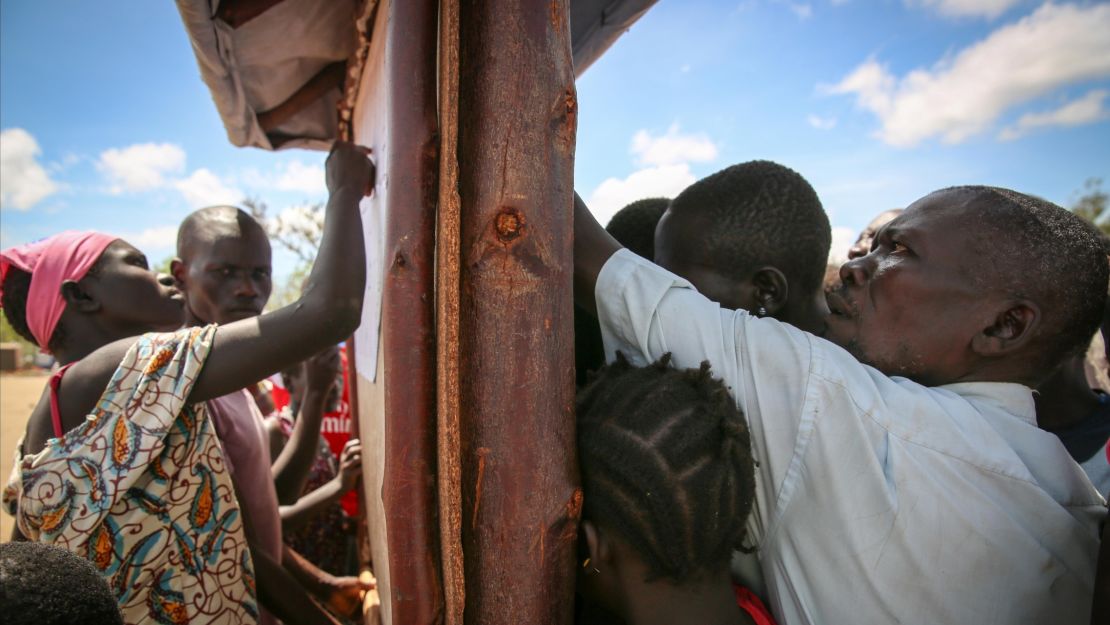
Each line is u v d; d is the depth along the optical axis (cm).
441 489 71
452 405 70
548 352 78
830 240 137
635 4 198
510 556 76
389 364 76
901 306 93
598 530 87
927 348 93
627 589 86
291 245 2006
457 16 71
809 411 86
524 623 77
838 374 86
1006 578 80
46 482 121
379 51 145
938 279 90
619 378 91
